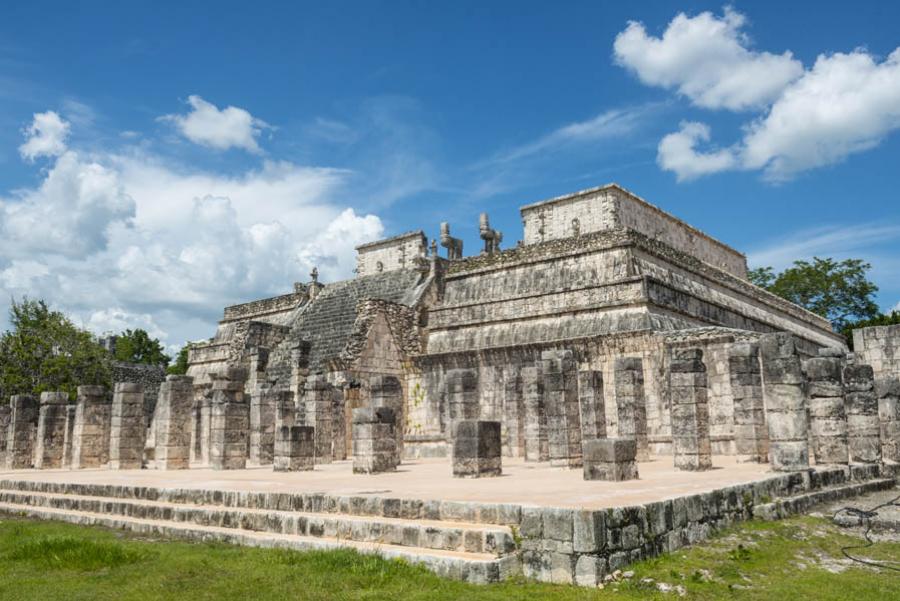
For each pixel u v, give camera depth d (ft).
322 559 35.06
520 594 29.91
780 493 48.29
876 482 60.18
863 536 41.93
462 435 60.70
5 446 110.73
